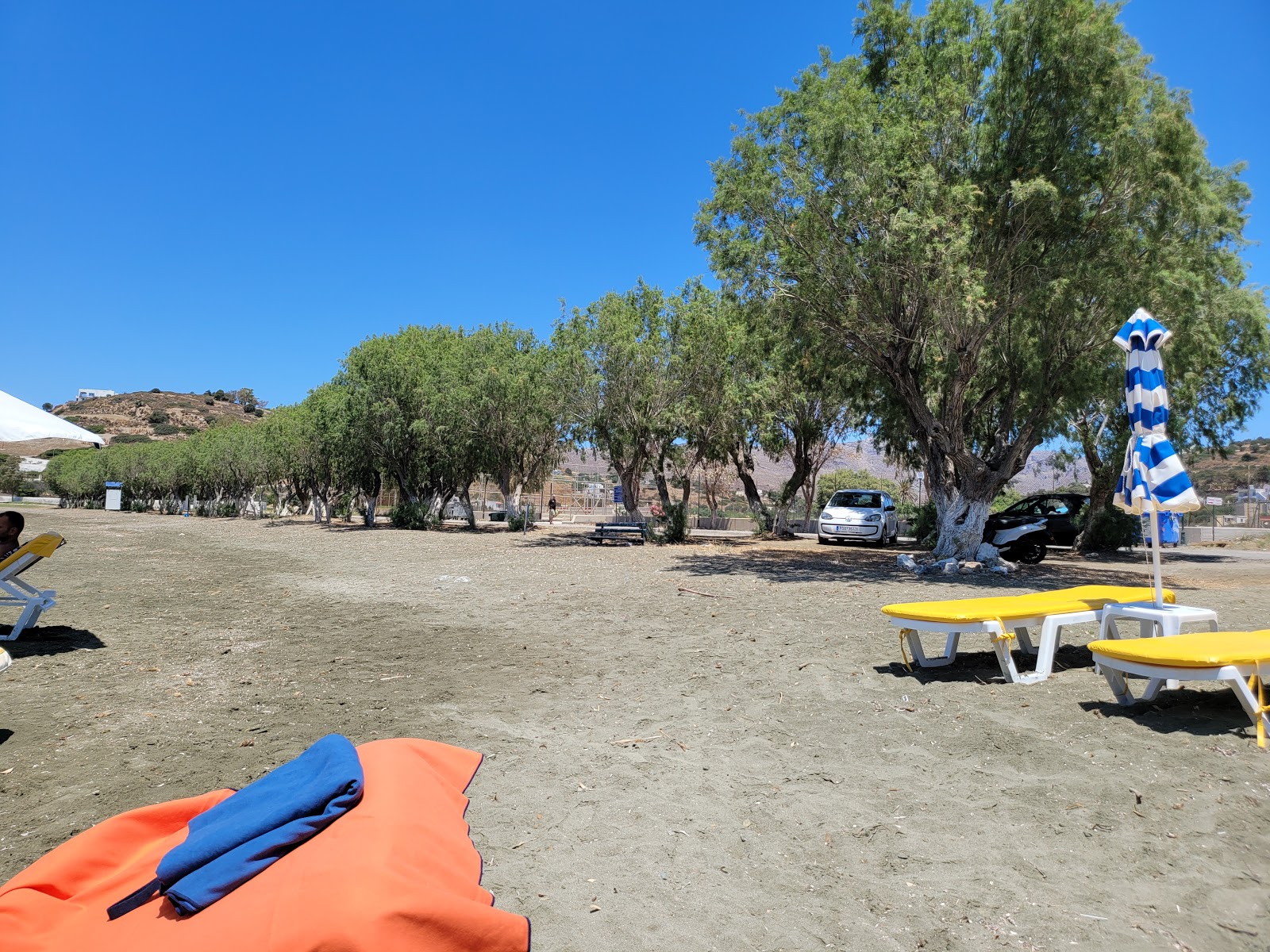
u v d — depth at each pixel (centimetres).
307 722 561
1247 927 284
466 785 355
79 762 476
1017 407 1733
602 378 2327
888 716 545
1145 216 1444
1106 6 1391
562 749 503
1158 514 593
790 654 755
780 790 429
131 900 247
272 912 223
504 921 244
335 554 2064
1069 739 475
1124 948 275
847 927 297
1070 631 830
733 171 1579
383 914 222
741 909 311
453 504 4669
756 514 2859
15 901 242
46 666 730
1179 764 428
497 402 2919
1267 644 494
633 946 287
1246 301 1848
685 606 1098
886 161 1440
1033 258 1510
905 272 1460
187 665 745
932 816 388
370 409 3206
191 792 429
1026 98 1463
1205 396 2122
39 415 1241
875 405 2158
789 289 1572
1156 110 1433
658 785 441
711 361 2327
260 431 4656
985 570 1551
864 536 2441
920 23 1622
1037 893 314
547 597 1221
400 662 762
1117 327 1493
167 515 5506
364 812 275
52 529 3189
